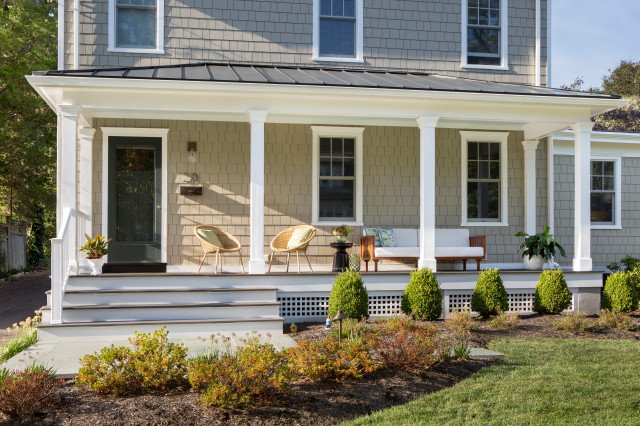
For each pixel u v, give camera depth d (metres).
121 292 8.52
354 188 11.66
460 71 12.27
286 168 11.34
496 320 8.70
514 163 12.26
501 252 12.15
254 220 9.30
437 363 6.48
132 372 5.40
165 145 10.89
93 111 9.97
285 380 5.20
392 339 6.69
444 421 4.90
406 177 11.82
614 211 14.34
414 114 9.86
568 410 5.18
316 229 11.36
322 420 4.91
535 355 7.02
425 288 9.11
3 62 17.02
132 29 11.07
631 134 14.12
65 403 5.08
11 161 17.73
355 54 11.89
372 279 9.51
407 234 11.59
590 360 6.83
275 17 11.55
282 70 11.05
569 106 10.20
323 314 9.38
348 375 5.89
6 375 5.41
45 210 22.53
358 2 11.86
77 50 10.72
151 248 10.87
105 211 10.67
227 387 4.96
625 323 8.81
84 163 10.41
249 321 8.42
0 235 18.05
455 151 12.02
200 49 11.24
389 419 4.93
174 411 4.89
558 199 13.53
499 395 5.54
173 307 8.44
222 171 11.08
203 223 11.00
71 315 8.18
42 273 20.80
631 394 5.60
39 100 17.38
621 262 13.84
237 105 9.37
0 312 12.12
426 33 12.13
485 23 12.48
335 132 11.50
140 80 8.68
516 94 9.75
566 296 9.73
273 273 9.23
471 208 12.14
